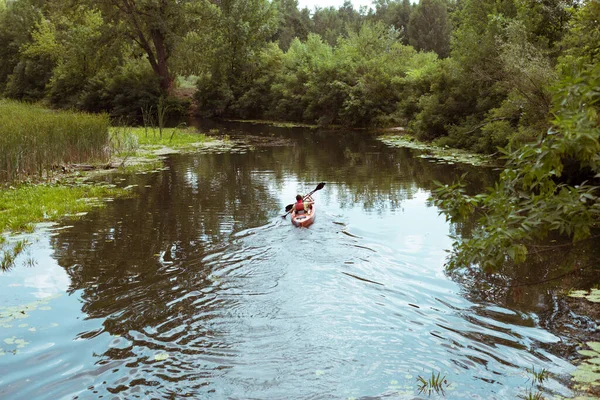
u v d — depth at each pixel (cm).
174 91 5925
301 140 3397
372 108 4084
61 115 2502
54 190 1650
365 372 597
